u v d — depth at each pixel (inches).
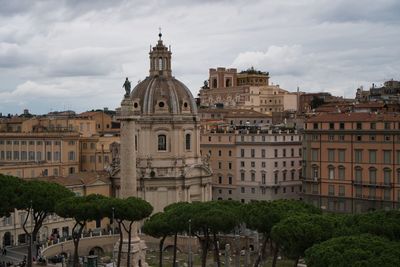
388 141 6274.6
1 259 4940.9
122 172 5004.9
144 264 5167.3
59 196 4832.7
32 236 4849.9
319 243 3216.0
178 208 4485.7
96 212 4407.0
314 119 6845.5
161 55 7244.1
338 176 6663.4
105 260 5472.4
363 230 3538.4
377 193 6373.0
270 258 5600.4
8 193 4655.5
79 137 7854.3
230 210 4389.8
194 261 5575.8
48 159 7642.7
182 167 6934.1
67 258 5147.6
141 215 4429.1
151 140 6948.8
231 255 5866.1
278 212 4178.2
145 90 7062.0
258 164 7677.2
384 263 2682.1
